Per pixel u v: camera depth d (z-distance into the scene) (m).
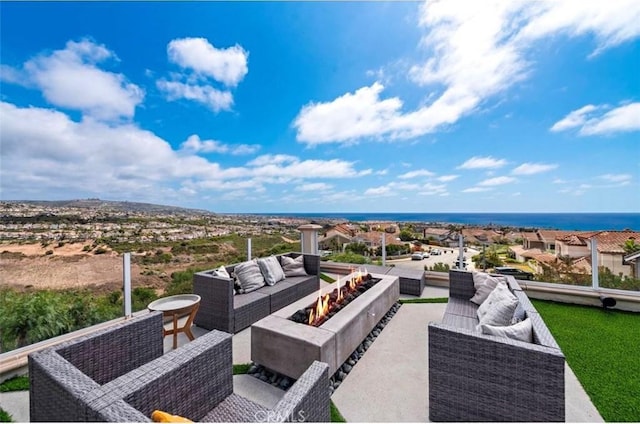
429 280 5.17
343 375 2.35
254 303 3.55
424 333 3.22
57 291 2.85
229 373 1.66
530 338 1.72
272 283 4.21
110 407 1.04
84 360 1.64
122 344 1.85
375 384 2.25
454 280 3.52
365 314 2.87
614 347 2.79
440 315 3.77
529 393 1.49
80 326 2.96
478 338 1.62
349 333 2.49
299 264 4.82
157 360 1.39
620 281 3.97
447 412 1.74
